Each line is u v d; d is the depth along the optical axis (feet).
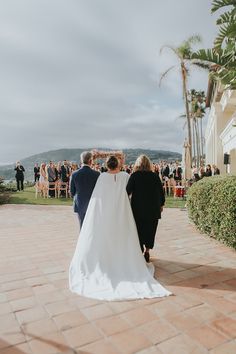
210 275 14.34
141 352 8.39
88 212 14.49
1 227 27.53
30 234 24.35
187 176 52.08
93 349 8.54
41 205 44.34
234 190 18.01
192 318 10.19
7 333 9.40
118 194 14.58
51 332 9.43
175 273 14.67
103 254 13.80
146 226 15.72
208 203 21.35
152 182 15.75
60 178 55.52
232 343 8.77
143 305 11.18
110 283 12.78
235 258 17.07
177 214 34.96
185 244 20.43
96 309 10.91
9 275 14.53
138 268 13.83
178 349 8.51
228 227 18.40
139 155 16.31
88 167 16.88
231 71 20.30
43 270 15.24
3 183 67.62
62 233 24.73
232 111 73.26
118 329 9.56
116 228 14.17
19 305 11.30
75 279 13.39
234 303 11.30
